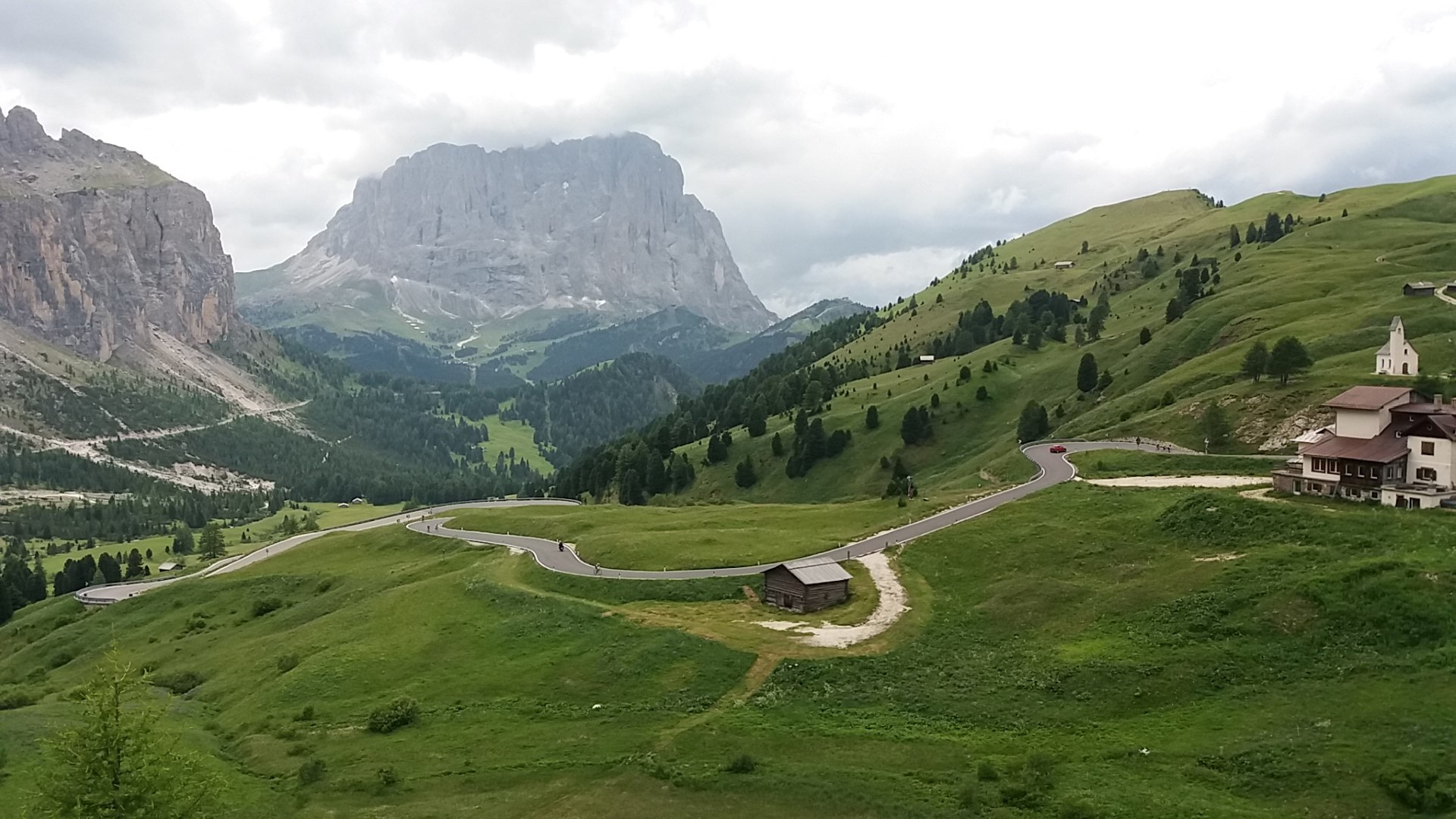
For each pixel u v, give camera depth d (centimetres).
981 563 9112
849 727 6212
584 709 7156
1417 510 8100
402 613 10650
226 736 7925
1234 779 4881
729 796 5391
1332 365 14175
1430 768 4522
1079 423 17150
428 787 6025
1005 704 6241
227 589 15138
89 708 4647
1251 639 6334
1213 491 9406
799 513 13738
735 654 7688
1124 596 7438
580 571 11138
